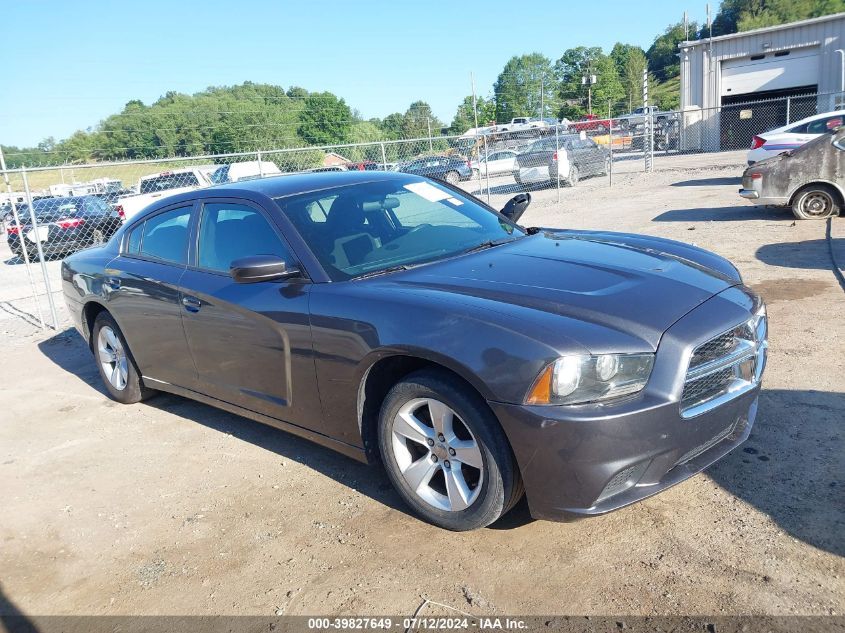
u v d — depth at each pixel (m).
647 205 13.23
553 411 2.44
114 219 15.27
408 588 2.63
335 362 3.12
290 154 18.92
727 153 25.98
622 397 2.48
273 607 2.62
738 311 2.84
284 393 3.49
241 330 3.59
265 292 3.45
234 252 3.76
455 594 2.56
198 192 4.21
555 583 2.56
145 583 2.88
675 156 28.05
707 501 2.97
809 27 26.47
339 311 3.09
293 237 3.47
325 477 3.63
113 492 3.74
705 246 8.48
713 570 2.53
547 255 3.41
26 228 14.78
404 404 2.94
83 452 4.31
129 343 4.66
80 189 20.25
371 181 4.10
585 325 2.56
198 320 3.87
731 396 2.75
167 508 3.50
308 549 2.98
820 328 5.01
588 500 2.50
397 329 2.85
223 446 4.19
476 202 4.36
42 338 7.67
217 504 3.48
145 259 4.43
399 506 3.24
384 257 3.48
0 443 4.61
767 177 9.62
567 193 17.38
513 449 2.55
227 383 3.89
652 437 2.48
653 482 2.59
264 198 3.72
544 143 19.83
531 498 2.60
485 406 2.64
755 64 27.86
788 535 2.68
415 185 4.22
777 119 28.08
